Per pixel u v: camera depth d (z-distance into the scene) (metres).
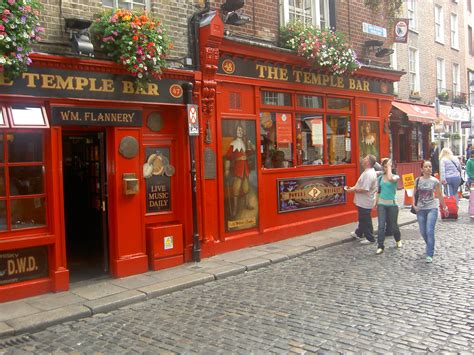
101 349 4.68
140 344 4.74
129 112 7.39
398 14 14.65
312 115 10.86
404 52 19.12
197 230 8.16
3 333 5.08
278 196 9.92
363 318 5.09
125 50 6.79
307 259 8.37
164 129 8.15
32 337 5.12
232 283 7.02
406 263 7.59
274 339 4.63
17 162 6.39
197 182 8.37
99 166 7.75
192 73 8.09
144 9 7.83
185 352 4.45
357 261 7.95
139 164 7.55
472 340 4.37
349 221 11.70
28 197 6.48
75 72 6.69
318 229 10.81
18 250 6.38
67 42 6.70
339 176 11.47
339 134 11.65
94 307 5.86
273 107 9.84
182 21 8.18
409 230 10.75
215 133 8.63
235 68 8.92
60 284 6.59
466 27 25.91
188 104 7.93
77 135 7.73
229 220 8.93
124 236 7.38
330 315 5.25
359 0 12.40
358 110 12.06
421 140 21.03
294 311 5.47
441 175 12.13
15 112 6.25
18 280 6.38
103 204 7.63
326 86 11.02
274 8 9.95
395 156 19.27
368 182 9.34
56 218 6.61
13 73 5.78
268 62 9.56
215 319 5.37
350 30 12.07
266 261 8.05
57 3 6.65
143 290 6.54
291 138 10.31
